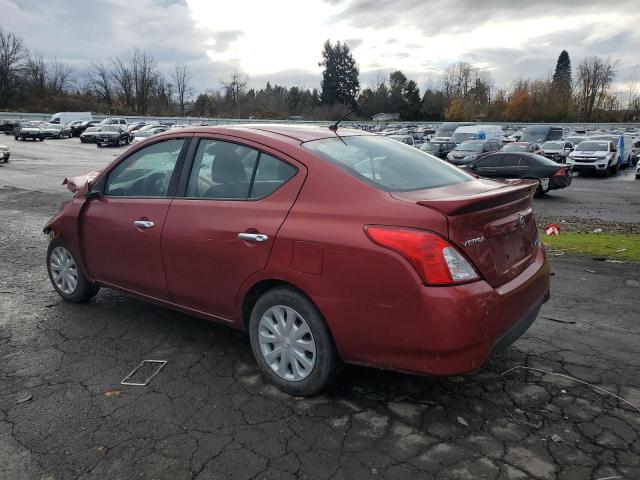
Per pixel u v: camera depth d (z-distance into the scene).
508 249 3.20
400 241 2.82
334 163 3.31
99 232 4.44
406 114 102.88
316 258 3.08
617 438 2.90
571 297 5.32
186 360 3.88
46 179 17.44
